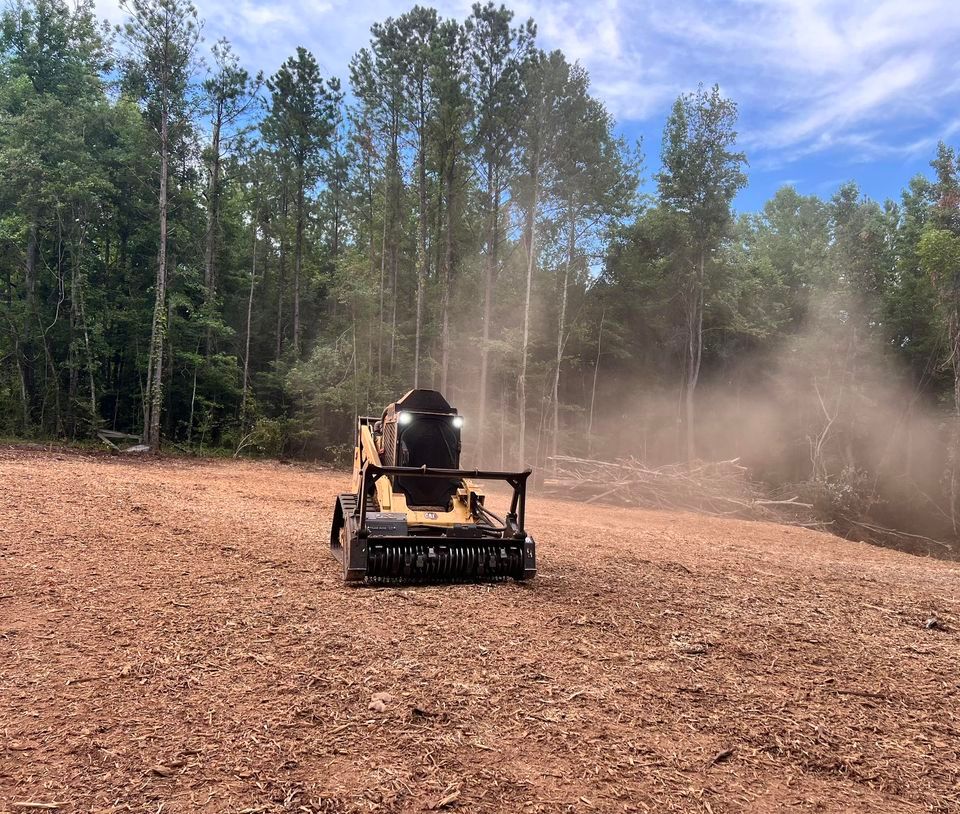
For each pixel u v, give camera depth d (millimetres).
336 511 8078
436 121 25125
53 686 3779
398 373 29062
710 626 5758
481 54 23828
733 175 28375
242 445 27344
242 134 29016
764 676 4602
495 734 3457
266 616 5262
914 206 30547
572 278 28844
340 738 3318
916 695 4391
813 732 3699
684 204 28906
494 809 2756
